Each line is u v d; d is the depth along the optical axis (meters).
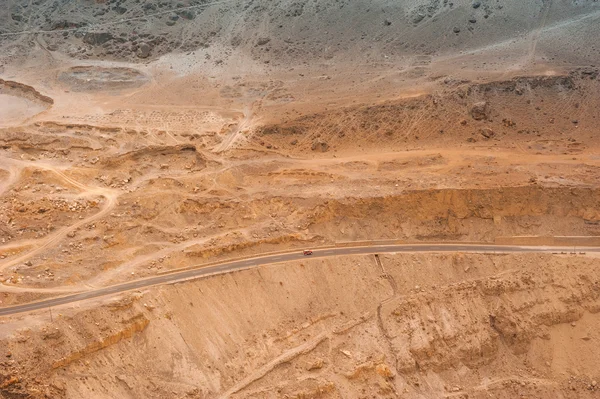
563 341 76.62
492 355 76.31
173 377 69.19
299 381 70.38
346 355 73.62
